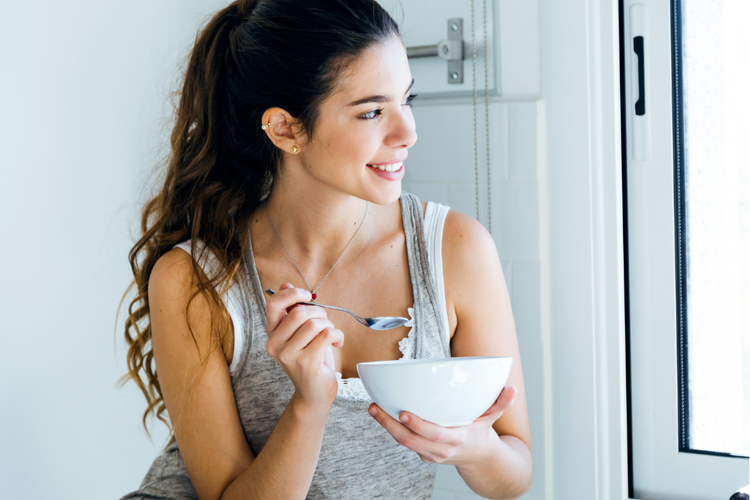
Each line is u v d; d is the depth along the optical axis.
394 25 0.87
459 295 1.02
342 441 0.96
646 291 1.24
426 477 1.02
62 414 1.22
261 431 0.99
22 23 1.14
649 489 1.25
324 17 0.83
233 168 1.03
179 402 0.94
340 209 0.96
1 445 1.10
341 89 0.82
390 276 1.00
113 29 1.33
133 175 1.39
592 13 1.22
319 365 0.75
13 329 1.13
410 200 1.05
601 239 1.24
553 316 1.28
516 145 1.30
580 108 1.24
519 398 1.03
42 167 1.18
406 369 0.66
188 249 1.00
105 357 1.33
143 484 1.06
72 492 1.25
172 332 0.96
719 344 1.19
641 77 1.22
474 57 1.30
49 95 1.20
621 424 1.24
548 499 1.29
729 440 1.19
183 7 1.49
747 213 1.16
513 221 1.31
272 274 1.00
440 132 1.36
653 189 1.22
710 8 1.17
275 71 0.87
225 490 0.92
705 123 1.18
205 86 1.01
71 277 1.25
